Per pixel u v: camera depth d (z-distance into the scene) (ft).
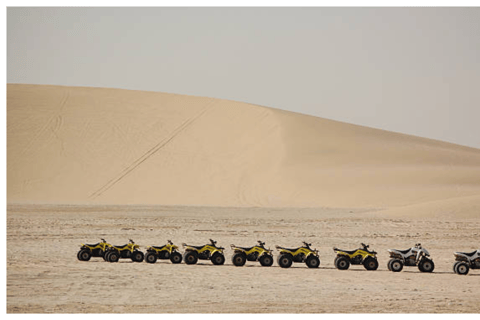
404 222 192.34
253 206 296.51
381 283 93.61
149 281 91.66
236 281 92.84
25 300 78.48
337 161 355.15
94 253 112.47
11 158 361.30
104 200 315.99
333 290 87.40
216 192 325.21
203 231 170.60
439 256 128.47
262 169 344.69
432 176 334.65
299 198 305.32
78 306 75.77
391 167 353.92
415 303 80.07
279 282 92.68
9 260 109.81
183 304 77.56
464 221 193.26
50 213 218.79
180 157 366.02
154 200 316.19
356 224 191.72
